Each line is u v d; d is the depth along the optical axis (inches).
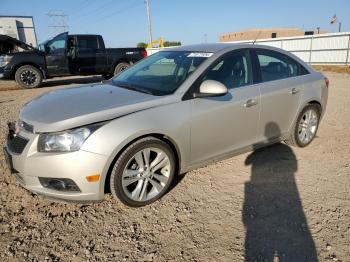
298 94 173.9
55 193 112.8
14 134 125.6
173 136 125.6
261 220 119.3
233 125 145.6
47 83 556.4
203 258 100.1
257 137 159.8
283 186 144.5
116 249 104.2
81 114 113.2
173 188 142.3
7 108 316.2
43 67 477.7
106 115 114.5
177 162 134.6
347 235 110.3
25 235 110.3
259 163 167.9
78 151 108.0
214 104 136.6
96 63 514.6
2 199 132.3
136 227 115.5
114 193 118.5
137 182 124.3
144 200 126.3
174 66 151.3
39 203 130.1
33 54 468.4
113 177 116.0
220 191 140.0
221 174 155.7
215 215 122.5
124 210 125.9
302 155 179.2
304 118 186.1
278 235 110.7
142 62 178.4
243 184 146.1
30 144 112.3
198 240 108.5
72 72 500.7
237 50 153.5
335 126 235.9
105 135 110.6
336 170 160.7
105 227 115.4
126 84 152.3
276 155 178.7
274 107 161.6
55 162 108.2
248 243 106.8
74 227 115.2
